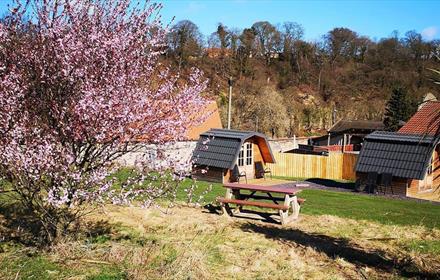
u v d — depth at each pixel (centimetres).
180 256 715
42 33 656
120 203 672
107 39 655
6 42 661
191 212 1226
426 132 693
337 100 8638
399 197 2133
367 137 2348
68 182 650
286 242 934
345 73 9550
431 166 2344
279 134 5975
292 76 9181
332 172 3111
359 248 916
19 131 605
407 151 2214
